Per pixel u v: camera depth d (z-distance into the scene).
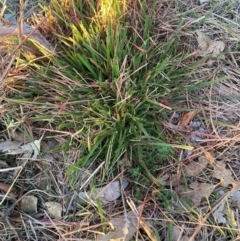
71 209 0.50
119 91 0.49
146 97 0.50
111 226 0.47
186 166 0.51
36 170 0.52
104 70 0.52
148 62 0.53
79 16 0.54
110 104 0.52
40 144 0.52
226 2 0.61
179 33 0.57
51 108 0.51
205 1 0.61
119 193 0.50
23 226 0.49
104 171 0.49
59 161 0.51
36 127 0.52
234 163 0.53
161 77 0.52
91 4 0.54
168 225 0.48
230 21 0.60
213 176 0.51
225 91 0.56
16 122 0.51
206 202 0.50
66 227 0.49
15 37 0.52
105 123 0.50
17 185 0.51
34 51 0.53
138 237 0.48
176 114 0.54
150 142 0.50
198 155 0.52
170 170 0.51
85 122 0.50
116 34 0.50
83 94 0.52
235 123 0.55
